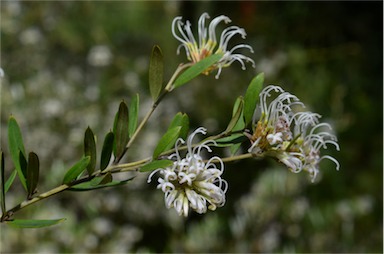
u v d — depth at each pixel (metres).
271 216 0.83
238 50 0.98
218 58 0.34
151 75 0.35
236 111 0.33
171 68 0.91
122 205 0.88
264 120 0.33
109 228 0.82
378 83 1.08
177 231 0.87
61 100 0.86
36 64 0.88
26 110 0.84
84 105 0.88
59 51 0.90
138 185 0.87
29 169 0.33
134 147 0.86
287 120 0.33
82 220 0.86
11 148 0.34
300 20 1.04
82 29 0.91
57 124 0.85
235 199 0.94
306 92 0.96
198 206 0.31
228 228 0.89
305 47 1.06
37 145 0.84
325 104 0.98
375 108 1.04
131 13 0.93
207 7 0.97
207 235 0.82
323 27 1.06
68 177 0.33
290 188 0.84
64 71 0.89
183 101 0.92
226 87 0.95
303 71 0.98
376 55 1.08
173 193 0.32
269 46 1.01
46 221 0.33
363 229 0.95
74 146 0.85
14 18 0.86
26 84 0.86
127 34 0.92
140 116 0.88
